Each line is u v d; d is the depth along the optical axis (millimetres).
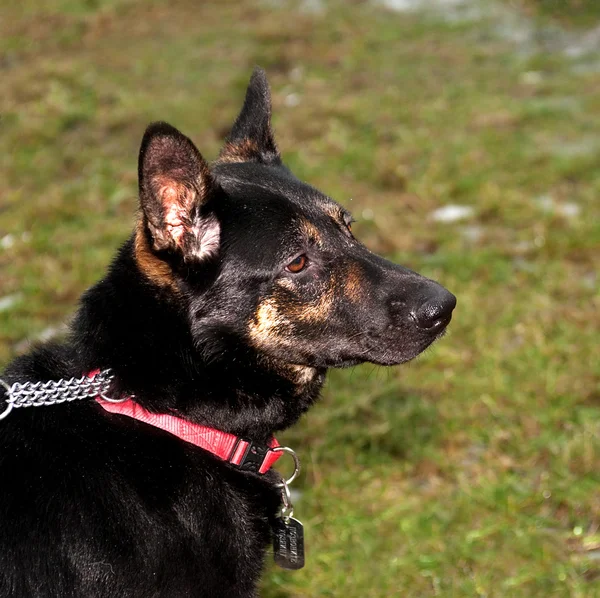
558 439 5281
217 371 3469
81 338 3422
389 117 10719
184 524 3223
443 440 5430
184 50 13938
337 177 9164
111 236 8117
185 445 3373
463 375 5941
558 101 10984
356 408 5602
